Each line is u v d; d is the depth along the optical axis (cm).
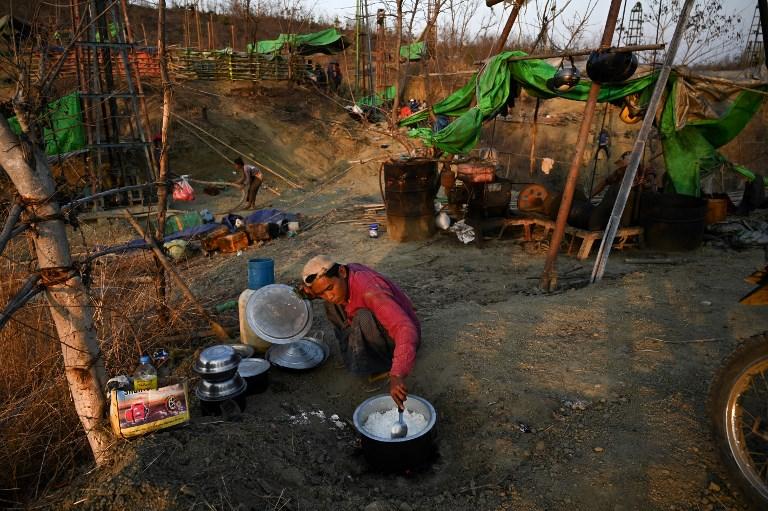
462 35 1050
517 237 855
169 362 437
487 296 595
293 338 396
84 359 301
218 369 327
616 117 1875
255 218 1059
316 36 2381
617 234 736
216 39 2795
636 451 287
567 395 350
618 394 346
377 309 321
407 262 750
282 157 1755
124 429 292
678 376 363
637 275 619
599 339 430
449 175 882
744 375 248
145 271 616
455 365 396
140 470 265
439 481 293
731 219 868
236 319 533
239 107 1897
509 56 727
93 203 1127
